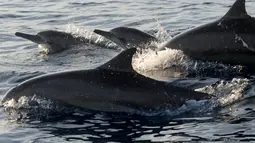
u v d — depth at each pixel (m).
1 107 19.31
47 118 18.31
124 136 16.56
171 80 21.95
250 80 21.27
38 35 28.64
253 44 23.16
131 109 18.45
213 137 16.08
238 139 15.85
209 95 18.89
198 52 24.00
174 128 17.00
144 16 34.66
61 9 37.78
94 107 18.80
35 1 40.91
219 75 22.34
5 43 29.80
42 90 19.41
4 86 21.86
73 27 32.62
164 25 31.98
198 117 17.75
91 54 27.20
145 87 18.72
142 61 24.44
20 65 25.17
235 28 23.53
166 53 24.41
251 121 17.14
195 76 22.41
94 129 17.23
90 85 19.05
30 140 16.53
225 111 18.09
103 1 40.00
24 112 18.86
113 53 27.42
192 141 15.91
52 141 16.39
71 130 17.22
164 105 18.41
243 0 23.39
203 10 35.59
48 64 25.41
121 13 35.81
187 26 31.48
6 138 16.73
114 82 18.91
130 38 26.58
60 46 28.39
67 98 19.09
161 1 39.25
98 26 32.69
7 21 34.75
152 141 16.08
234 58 23.44
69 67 24.80
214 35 23.86
